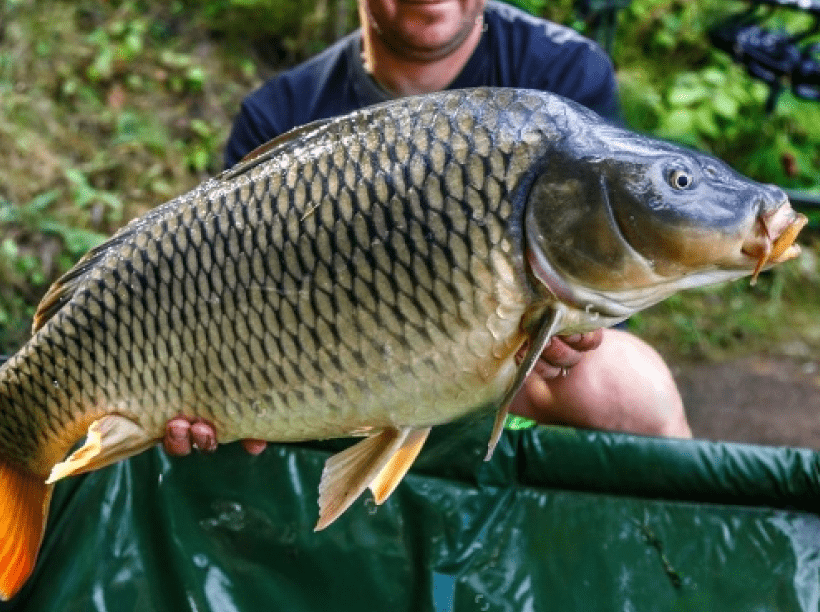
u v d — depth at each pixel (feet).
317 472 7.30
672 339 14.62
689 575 6.95
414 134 5.25
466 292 5.26
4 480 6.38
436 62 9.17
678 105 17.51
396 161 5.24
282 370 5.53
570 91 9.61
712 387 13.73
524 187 5.17
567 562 7.07
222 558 7.22
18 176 14.08
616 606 6.95
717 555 6.95
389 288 5.30
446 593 7.05
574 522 7.14
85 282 5.86
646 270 5.26
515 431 7.23
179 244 5.61
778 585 6.83
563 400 8.57
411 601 7.11
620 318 5.50
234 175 5.64
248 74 16.69
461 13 8.83
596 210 5.15
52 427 6.14
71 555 7.13
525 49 9.57
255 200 5.47
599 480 7.12
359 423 5.62
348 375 5.46
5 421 6.24
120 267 5.74
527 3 17.16
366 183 5.27
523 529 7.18
